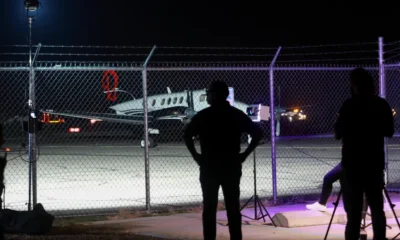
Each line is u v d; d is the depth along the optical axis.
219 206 9.83
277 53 10.35
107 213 9.71
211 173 5.99
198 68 9.93
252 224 8.35
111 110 31.45
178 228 8.12
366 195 6.11
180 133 28.84
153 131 26.69
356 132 5.93
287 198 11.01
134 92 33.28
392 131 6.03
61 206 10.52
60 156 22.50
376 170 5.95
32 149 8.62
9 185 13.81
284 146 25.88
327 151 23.12
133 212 9.65
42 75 25.03
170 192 12.44
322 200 8.43
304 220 8.16
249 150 6.11
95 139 32.72
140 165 18.47
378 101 6.00
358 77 6.00
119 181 14.34
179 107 27.97
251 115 8.70
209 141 6.00
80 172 16.47
